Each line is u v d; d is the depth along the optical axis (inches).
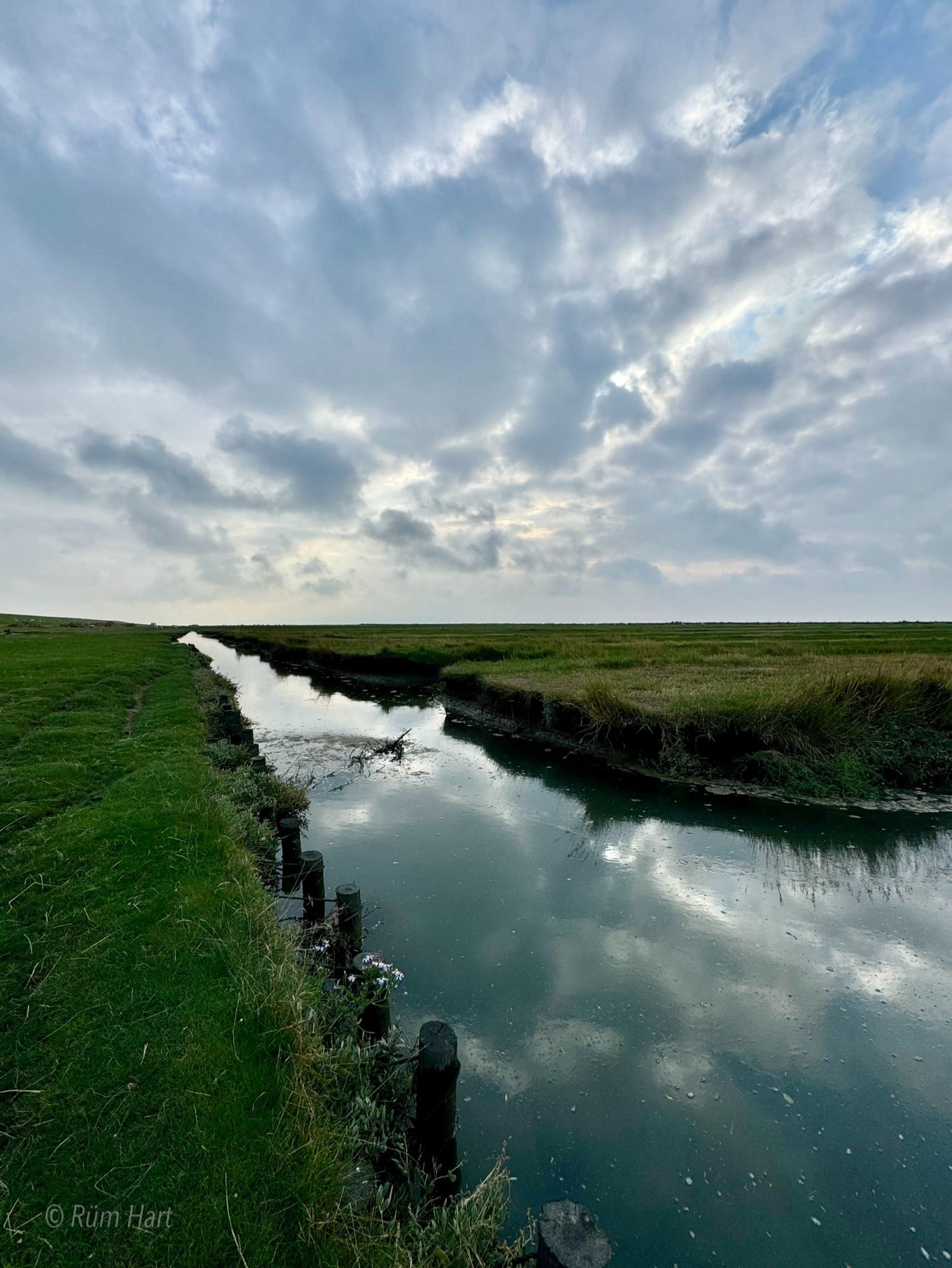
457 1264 97.0
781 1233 131.9
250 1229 91.0
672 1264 126.1
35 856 224.2
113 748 404.2
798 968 226.7
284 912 257.4
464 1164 146.6
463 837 354.9
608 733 520.4
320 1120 116.0
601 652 1057.5
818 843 346.0
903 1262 126.7
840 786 421.1
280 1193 97.4
